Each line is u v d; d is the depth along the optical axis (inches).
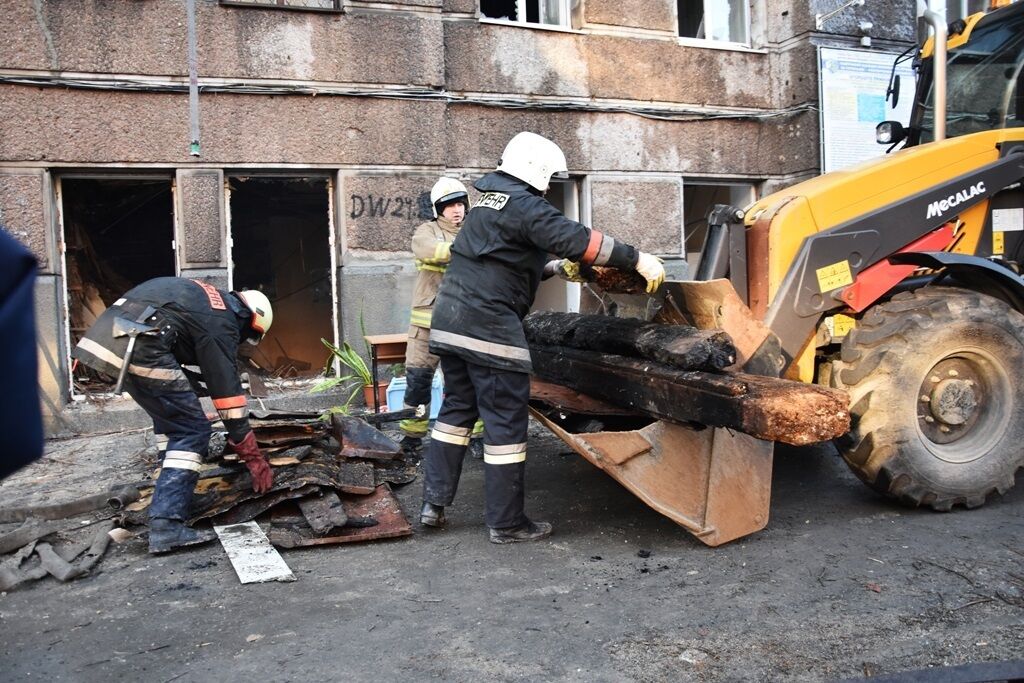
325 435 192.9
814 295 146.4
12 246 41.1
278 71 267.7
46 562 133.9
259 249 349.1
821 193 149.2
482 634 106.7
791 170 346.0
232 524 151.9
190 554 141.7
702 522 137.4
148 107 254.8
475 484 184.7
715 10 350.3
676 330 139.0
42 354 246.7
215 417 220.4
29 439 41.4
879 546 134.4
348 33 274.1
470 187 297.4
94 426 251.0
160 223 309.3
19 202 244.2
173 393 145.7
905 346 143.6
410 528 148.7
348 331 278.1
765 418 112.0
